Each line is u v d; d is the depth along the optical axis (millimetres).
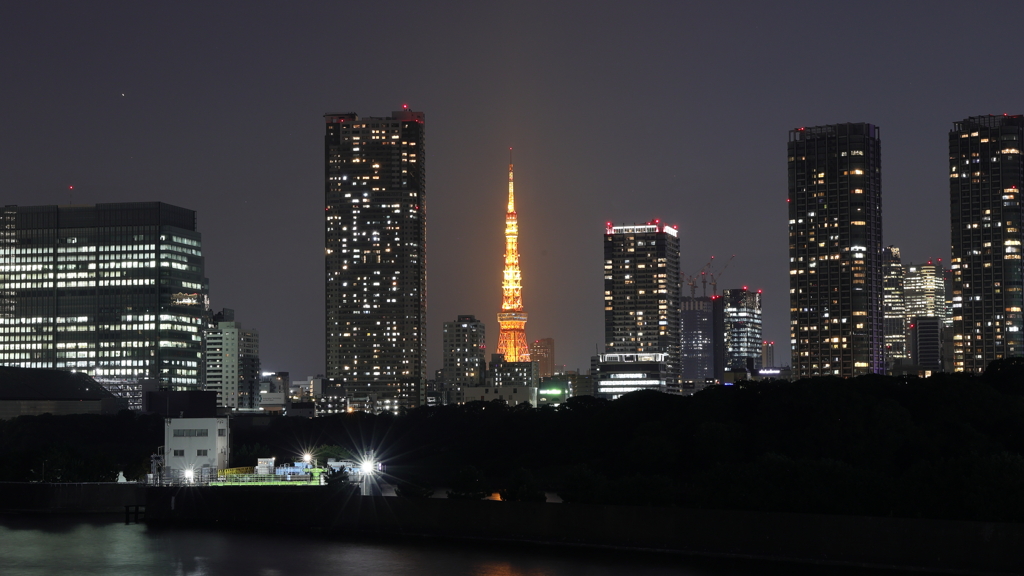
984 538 176750
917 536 182250
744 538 196625
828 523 190000
